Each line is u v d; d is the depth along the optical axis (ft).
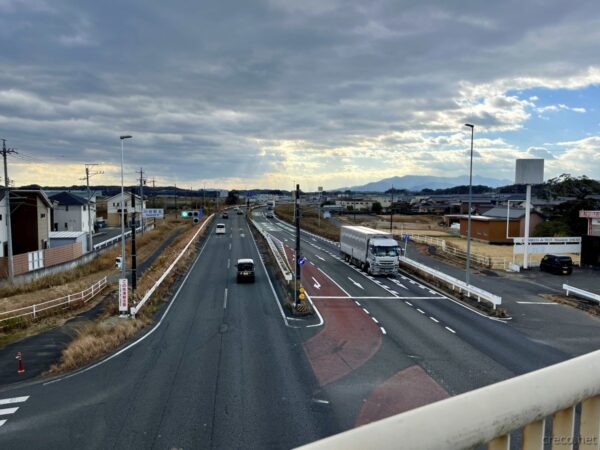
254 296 87.40
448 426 4.72
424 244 168.14
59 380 46.78
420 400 41.52
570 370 5.82
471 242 180.96
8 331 64.69
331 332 63.67
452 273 114.83
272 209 366.02
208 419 37.86
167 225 247.70
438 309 78.23
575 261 132.67
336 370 48.96
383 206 449.89
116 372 48.73
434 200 477.77
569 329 66.44
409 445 4.43
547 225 165.17
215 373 48.14
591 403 6.17
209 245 167.02
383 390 43.73
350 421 37.58
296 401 41.27
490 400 5.11
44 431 35.99
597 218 129.49
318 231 215.10
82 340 55.77
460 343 58.65
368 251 114.32
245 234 206.90
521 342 59.47
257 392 43.21
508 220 165.27
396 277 109.91
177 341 59.77
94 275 113.39
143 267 124.57
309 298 85.87
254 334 62.80
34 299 82.89
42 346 58.23
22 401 41.68
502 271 117.39
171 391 43.52
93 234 210.59
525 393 5.33
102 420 37.76
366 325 67.36
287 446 33.78
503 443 5.34
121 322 65.21
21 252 130.41
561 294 90.84
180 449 33.24
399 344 58.13
